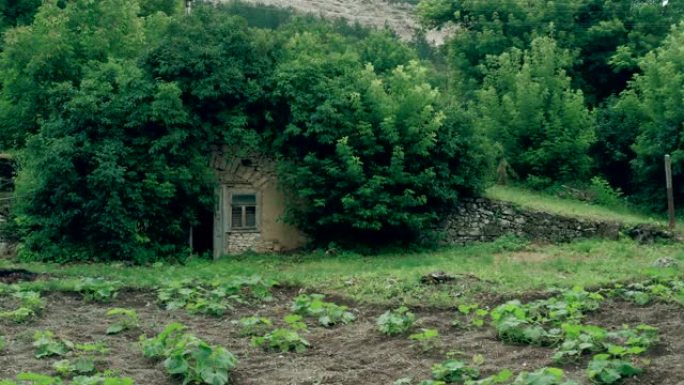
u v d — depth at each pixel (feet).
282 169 70.59
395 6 276.41
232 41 72.28
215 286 51.98
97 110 66.90
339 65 74.23
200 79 69.62
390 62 99.04
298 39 76.95
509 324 37.65
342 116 70.13
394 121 70.38
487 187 75.72
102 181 65.10
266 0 242.58
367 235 71.56
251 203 72.23
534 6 104.12
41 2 94.63
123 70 70.13
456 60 106.11
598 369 31.55
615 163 91.20
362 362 36.19
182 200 69.56
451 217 73.82
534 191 85.71
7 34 77.20
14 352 38.04
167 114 67.36
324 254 69.62
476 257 65.57
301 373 34.63
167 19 85.92
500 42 103.19
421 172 70.90
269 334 39.19
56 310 47.09
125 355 37.42
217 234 71.20
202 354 33.35
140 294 51.55
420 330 40.52
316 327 42.88
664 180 83.61
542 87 89.71
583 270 54.39
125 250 66.54
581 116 87.92
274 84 71.56
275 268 63.41
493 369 34.01
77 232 67.31
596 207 80.94
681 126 81.51
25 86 75.97
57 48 75.00
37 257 66.33
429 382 31.40
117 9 79.71
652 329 35.99
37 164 65.92
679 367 32.53
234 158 71.77
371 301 47.60
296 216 71.56
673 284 46.32
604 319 41.47
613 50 100.58
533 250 68.44
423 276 51.29
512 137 88.69
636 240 70.28
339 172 68.90
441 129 72.59
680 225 74.33
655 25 99.40
